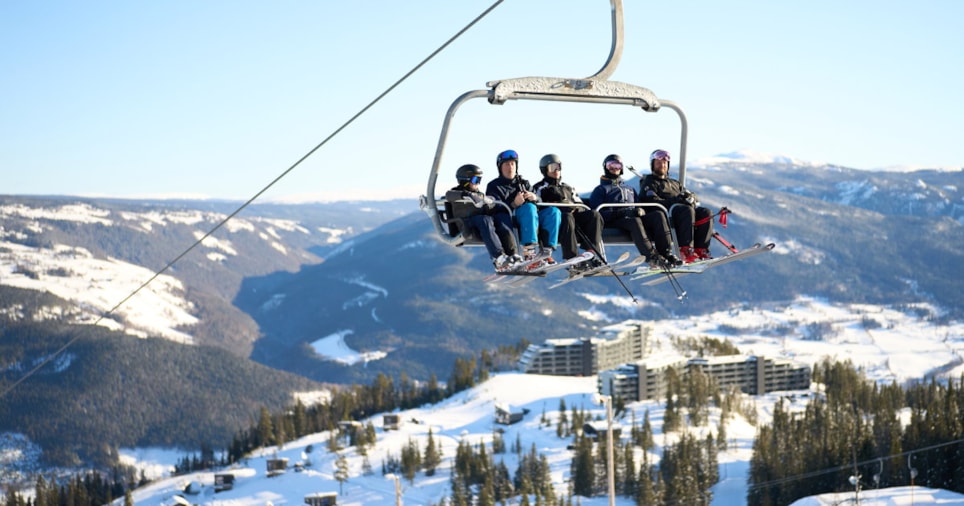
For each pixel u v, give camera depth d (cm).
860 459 9600
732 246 1195
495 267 1173
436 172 1118
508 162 1187
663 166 1244
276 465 18512
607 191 1230
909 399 16700
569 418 18500
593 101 1105
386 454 18425
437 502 14925
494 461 16100
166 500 18525
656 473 12475
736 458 14400
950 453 9119
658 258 1198
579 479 12731
